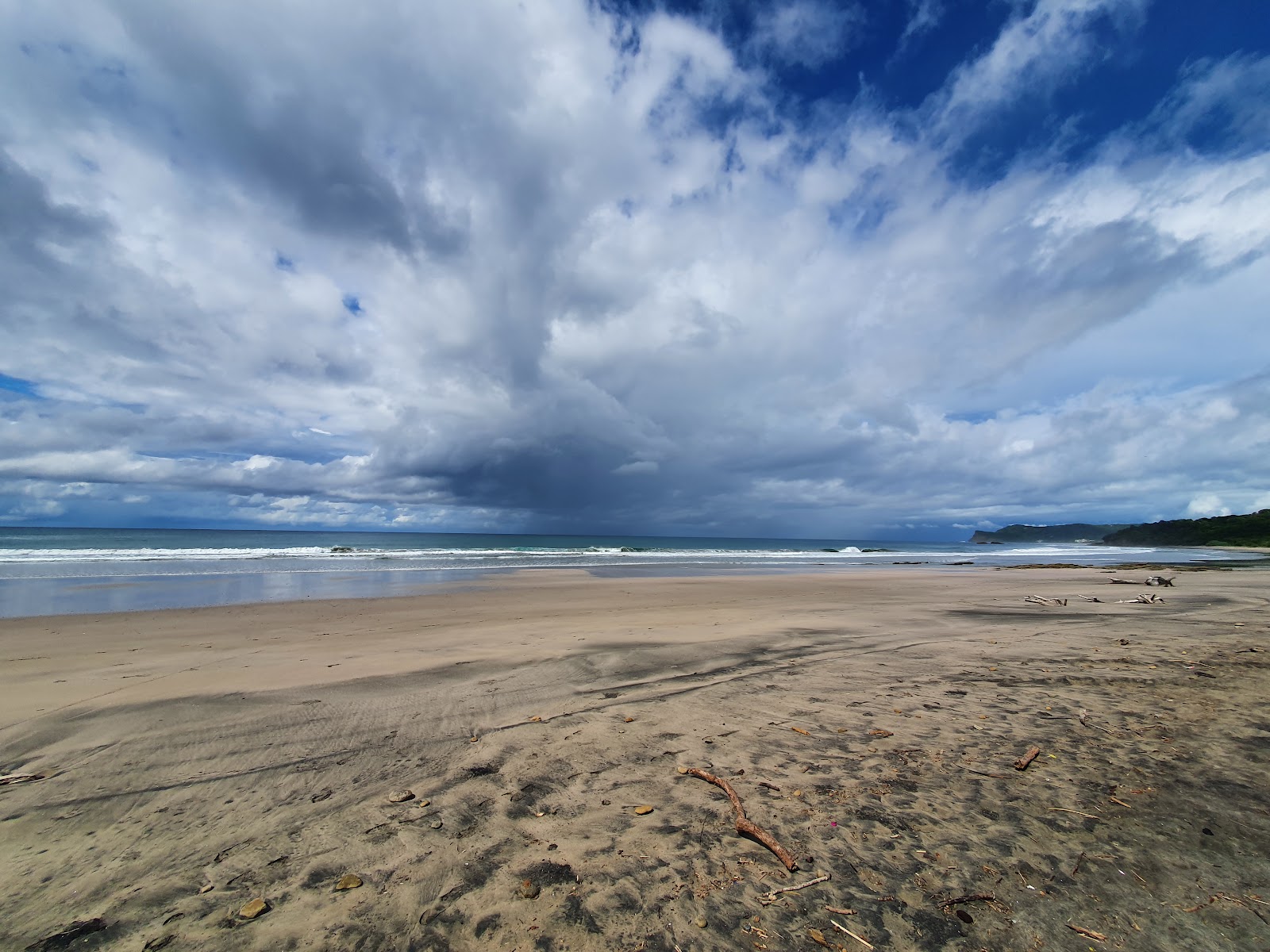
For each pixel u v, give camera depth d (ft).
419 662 22.11
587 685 18.84
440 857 8.79
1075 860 8.52
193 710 15.98
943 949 6.83
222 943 6.98
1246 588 53.88
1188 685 17.87
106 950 6.84
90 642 26.73
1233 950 6.64
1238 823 9.42
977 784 11.09
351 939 7.06
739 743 13.38
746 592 51.93
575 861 8.66
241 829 9.63
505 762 12.40
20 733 14.15
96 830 9.62
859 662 22.29
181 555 95.45
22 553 86.94
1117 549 232.32
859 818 9.82
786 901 7.72
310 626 31.45
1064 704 16.21
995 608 39.75
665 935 7.09
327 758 12.60
